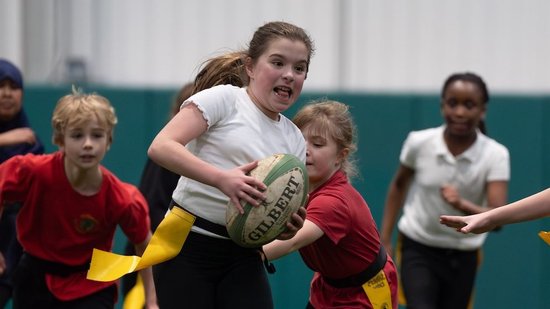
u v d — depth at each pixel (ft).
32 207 55.11
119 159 88.22
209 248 45.37
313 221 49.19
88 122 53.62
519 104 87.40
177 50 94.02
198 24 93.86
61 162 54.75
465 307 71.10
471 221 45.91
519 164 87.40
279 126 46.19
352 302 51.47
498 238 87.25
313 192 51.11
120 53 94.43
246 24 93.66
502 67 93.50
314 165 50.49
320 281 53.16
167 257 45.14
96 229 55.83
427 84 93.71
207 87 51.39
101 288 56.59
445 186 66.18
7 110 66.69
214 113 44.34
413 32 93.86
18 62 93.40
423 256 70.23
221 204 44.78
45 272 55.98
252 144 44.88
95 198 55.06
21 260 56.70
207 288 45.73
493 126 87.66
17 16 93.40
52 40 93.66
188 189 45.21
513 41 93.25
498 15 93.35
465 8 93.56
